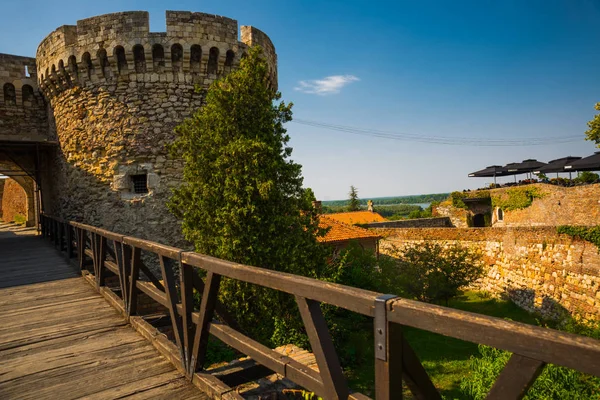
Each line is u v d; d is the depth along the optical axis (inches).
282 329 317.7
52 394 126.7
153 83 441.7
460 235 884.0
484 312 731.4
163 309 387.2
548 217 883.4
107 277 357.7
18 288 280.5
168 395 123.6
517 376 49.4
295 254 322.3
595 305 548.1
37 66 520.4
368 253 623.2
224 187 320.2
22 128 570.9
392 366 63.1
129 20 431.5
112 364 149.1
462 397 381.7
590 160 805.2
